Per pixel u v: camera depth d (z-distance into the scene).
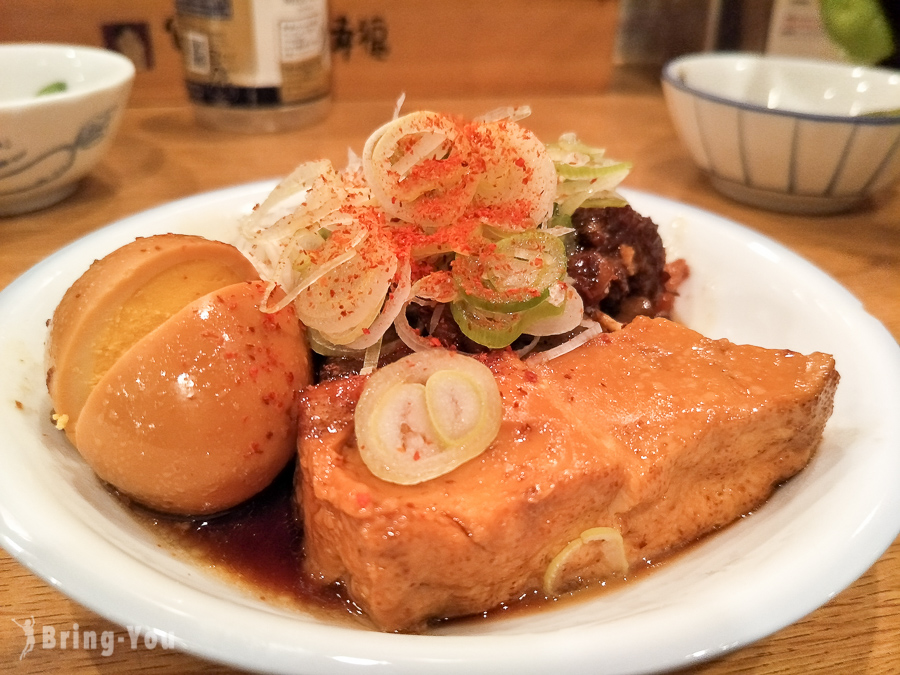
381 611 0.11
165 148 0.31
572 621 0.10
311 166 0.16
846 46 0.31
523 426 0.12
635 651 0.09
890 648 0.12
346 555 0.11
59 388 0.12
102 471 0.12
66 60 0.27
